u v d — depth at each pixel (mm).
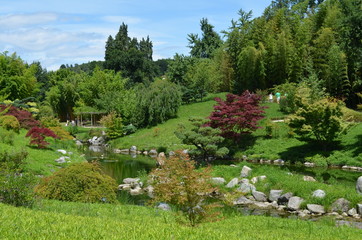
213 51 82500
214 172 22281
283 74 49344
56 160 25625
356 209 15133
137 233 6676
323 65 43500
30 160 22812
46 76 87062
